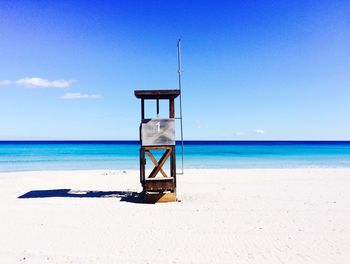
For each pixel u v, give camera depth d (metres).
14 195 16.39
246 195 16.03
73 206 13.77
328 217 11.73
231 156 54.31
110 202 14.58
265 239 9.29
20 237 9.66
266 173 25.42
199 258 7.92
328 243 8.91
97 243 9.09
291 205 13.73
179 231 10.14
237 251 8.37
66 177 23.62
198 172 26.14
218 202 14.38
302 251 8.32
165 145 14.77
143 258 7.96
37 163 40.81
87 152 69.06
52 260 7.90
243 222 11.11
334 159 46.81
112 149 86.19
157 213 12.47
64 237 9.64
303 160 44.81
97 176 24.16
